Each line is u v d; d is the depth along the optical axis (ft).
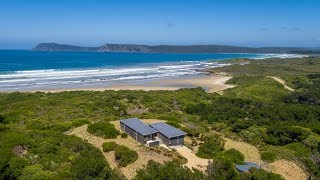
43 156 104.47
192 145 139.44
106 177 93.86
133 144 130.21
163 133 134.51
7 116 178.91
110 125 144.56
